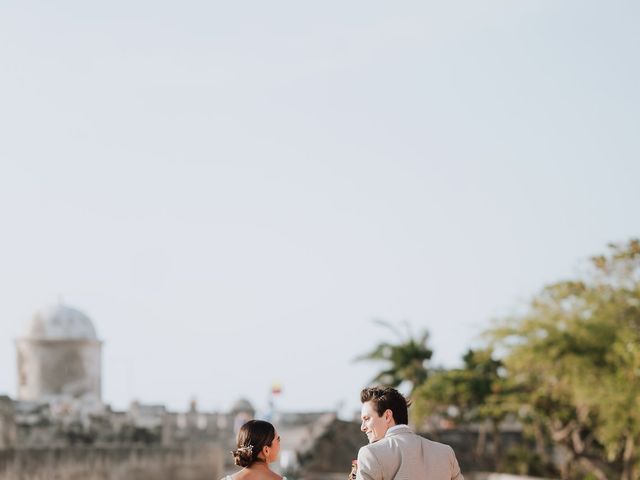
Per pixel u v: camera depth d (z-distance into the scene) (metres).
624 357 36.44
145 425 65.88
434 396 55.47
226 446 74.25
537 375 43.84
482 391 54.94
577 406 40.78
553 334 38.94
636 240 38.50
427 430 69.94
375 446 7.90
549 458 65.06
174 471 59.78
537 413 47.19
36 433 58.09
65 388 77.88
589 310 39.34
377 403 8.16
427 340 72.31
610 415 36.75
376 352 71.94
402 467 7.81
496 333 40.66
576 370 38.66
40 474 46.50
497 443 61.78
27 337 78.44
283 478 8.34
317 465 69.88
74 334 78.31
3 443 50.31
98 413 64.69
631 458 38.25
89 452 51.09
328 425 71.44
